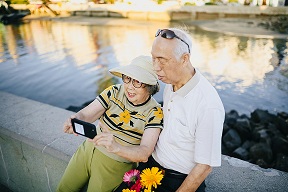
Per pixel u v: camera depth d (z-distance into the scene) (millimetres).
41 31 16844
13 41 13773
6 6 22453
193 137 1269
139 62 1432
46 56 10867
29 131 2219
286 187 1590
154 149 1473
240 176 1689
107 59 10477
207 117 1187
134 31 16625
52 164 2008
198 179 1238
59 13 25328
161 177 1293
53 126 2299
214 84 7918
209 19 21828
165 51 1194
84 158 1588
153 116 1428
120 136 1482
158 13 22312
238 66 9320
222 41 13344
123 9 23906
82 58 10594
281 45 12148
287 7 20328
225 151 4637
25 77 8484
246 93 7297
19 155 2229
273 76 8320
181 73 1248
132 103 1485
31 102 2820
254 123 5621
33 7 24531
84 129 1352
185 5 23547
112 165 1494
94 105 1542
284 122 5375
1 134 2275
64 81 8211
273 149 4281
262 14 20859
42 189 2230
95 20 21969
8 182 2510
